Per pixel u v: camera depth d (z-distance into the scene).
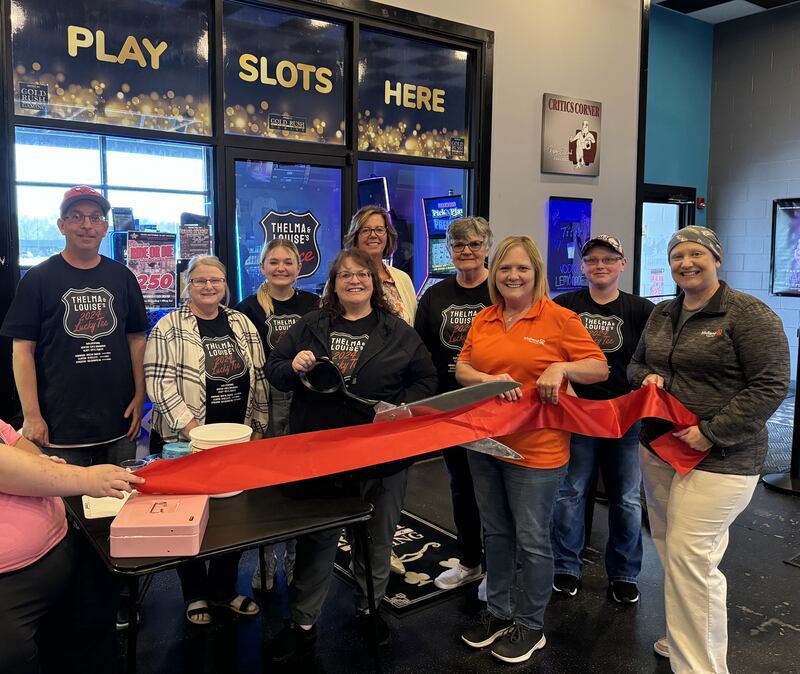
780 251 7.14
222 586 2.54
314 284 4.29
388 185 4.68
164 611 2.61
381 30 4.29
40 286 2.41
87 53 3.33
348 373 2.20
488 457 2.26
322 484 2.00
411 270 4.87
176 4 3.59
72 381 2.44
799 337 4.04
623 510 2.61
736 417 1.85
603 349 2.60
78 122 3.32
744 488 1.91
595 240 2.63
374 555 2.34
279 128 4.02
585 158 5.38
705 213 7.86
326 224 4.31
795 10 6.91
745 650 2.33
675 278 2.02
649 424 2.09
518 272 2.14
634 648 2.36
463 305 2.66
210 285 2.46
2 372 3.08
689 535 1.94
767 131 7.23
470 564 2.79
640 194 5.87
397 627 2.49
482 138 4.77
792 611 2.61
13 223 3.16
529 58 4.97
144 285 3.63
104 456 2.59
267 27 3.92
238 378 2.52
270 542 1.61
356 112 4.24
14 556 1.49
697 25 7.43
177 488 1.71
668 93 7.27
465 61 4.76
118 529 1.49
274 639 2.29
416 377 2.32
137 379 2.67
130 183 3.66
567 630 2.47
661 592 2.77
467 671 2.22
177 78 3.63
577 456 2.60
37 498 1.58
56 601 1.62
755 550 3.17
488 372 2.24
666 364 2.06
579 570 2.77
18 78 3.15
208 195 3.86
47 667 1.77
